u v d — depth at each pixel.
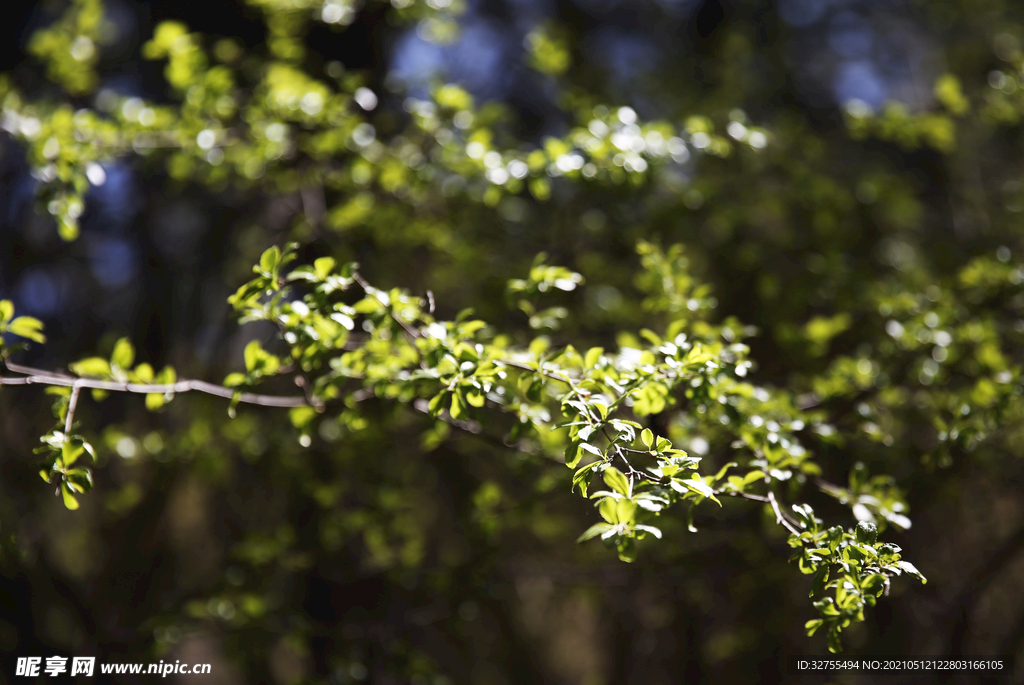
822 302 4.00
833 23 6.76
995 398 2.45
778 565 3.55
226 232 5.34
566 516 4.18
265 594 3.71
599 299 3.89
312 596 4.45
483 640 5.35
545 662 5.70
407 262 4.28
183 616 3.68
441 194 3.66
